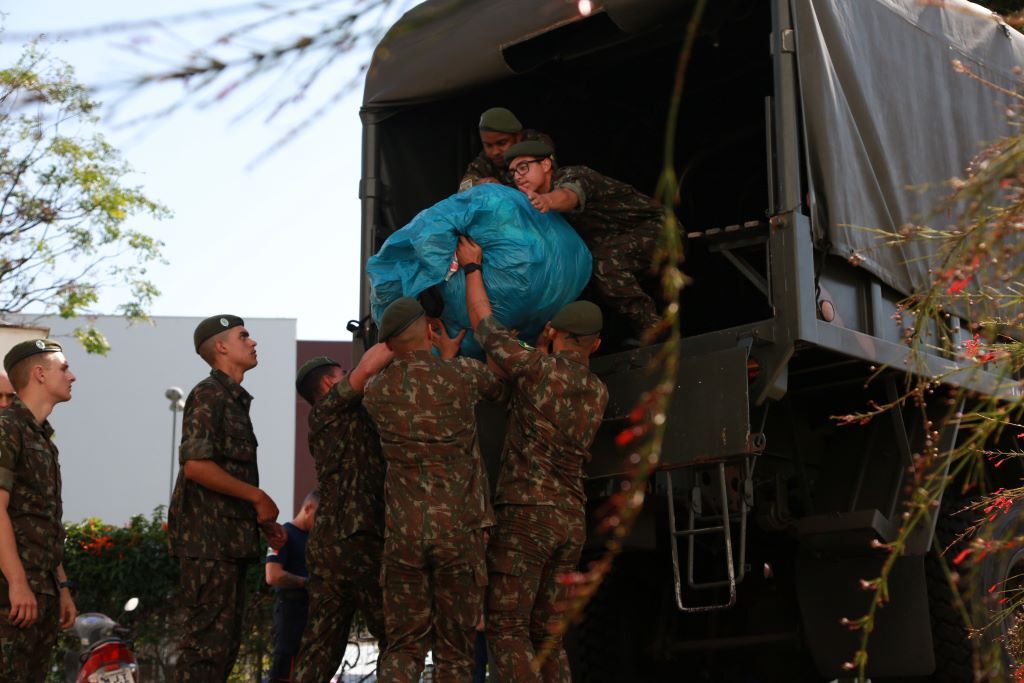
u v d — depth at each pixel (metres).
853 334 8.50
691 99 12.17
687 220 12.51
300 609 12.00
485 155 10.04
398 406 7.96
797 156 8.26
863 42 8.99
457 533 7.84
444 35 10.30
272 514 9.73
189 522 9.43
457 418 8.02
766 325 8.15
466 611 7.89
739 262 8.65
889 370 8.96
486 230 8.71
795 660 11.09
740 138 12.08
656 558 10.86
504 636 8.04
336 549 9.27
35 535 8.23
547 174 8.91
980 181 2.84
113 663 10.03
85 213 24.03
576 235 9.17
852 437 9.57
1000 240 3.12
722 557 10.72
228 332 10.01
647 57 11.35
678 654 10.99
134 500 57.59
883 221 8.92
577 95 11.43
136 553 15.05
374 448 9.52
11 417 8.20
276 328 59.88
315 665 9.29
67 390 8.82
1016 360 3.66
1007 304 3.92
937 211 3.23
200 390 9.73
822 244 8.34
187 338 59.34
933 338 9.27
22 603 7.84
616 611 11.10
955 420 3.66
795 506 10.09
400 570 7.94
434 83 10.32
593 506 9.25
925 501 3.03
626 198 9.28
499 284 8.69
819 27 8.54
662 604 10.86
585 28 10.05
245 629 14.88
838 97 8.60
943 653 9.08
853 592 9.07
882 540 8.84
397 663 7.87
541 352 8.20
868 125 8.88
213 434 9.56
